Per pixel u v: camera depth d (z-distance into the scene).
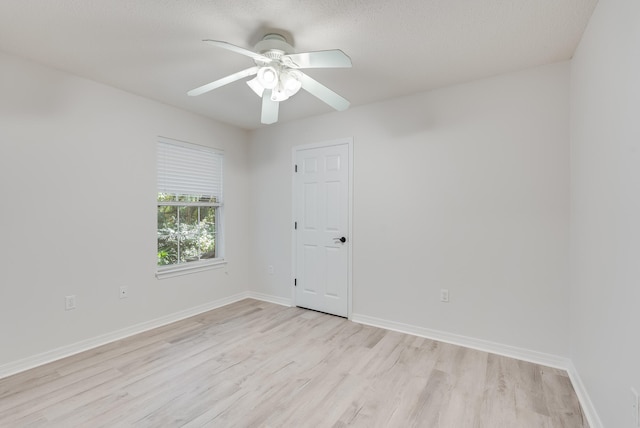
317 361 2.45
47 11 1.79
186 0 1.70
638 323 1.23
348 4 1.72
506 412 1.84
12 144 2.28
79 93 2.64
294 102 3.21
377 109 3.22
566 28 1.94
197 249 3.73
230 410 1.85
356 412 1.84
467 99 2.74
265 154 4.11
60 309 2.52
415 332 3.00
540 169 2.45
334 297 3.53
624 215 1.36
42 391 2.03
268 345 2.74
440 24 1.90
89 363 2.40
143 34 2.03
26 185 2.35
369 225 3.27
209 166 3.80
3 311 2.23
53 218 2.48
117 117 2.89
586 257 1.93
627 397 1.33
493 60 2.36
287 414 1.82
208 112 3.55
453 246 2.81
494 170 2.63
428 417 1.80
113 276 2.85
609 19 1.53
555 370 2.33
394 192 3.12
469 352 2.62
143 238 3.10
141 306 3.07
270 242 4.07
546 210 2.43
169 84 2.81
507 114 2.57
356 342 2.81
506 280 2.58
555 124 2.40
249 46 2.17
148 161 3.14
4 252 2.24
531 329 2.49
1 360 2.22
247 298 4.22
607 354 1.56
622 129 1.38
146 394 2.00
